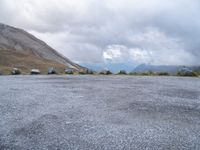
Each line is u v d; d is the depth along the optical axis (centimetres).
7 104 1246
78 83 2252
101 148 707
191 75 3622
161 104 1266
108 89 1805
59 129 865
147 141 759
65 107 1185
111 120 971
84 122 944
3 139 776
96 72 4466
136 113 1078
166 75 3806
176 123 941
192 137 796
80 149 700
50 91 1688
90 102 1303
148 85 2094
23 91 1680
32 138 783
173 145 731
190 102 1330
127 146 720
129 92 1655
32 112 1091
